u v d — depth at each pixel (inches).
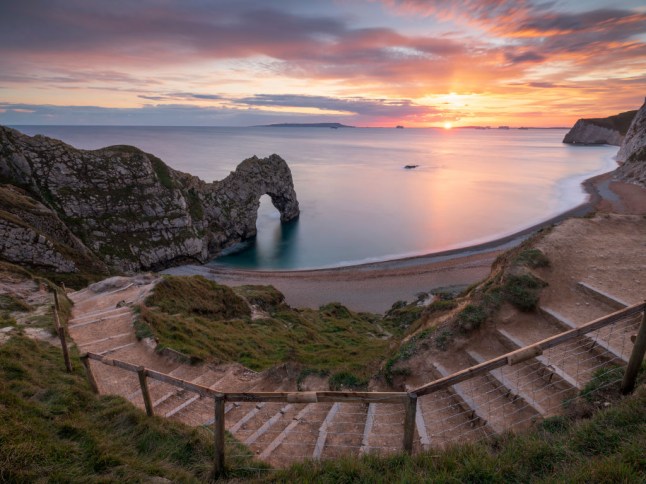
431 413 381.7
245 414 433.1
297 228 3668.8
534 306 507.5
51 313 722.8
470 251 2677.2
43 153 2544.3
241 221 3339.1
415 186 5452.8
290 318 1218.0
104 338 662.5
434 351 477.7
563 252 652.7
